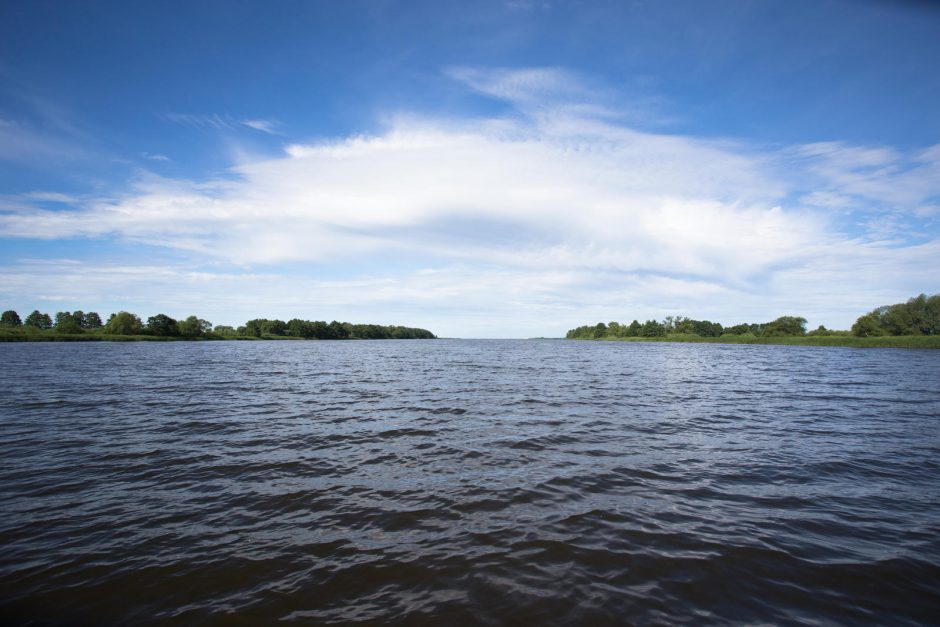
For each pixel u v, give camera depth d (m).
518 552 6.45
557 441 13.06
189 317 150.88
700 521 7.52
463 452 11.85
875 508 8.13
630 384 28.78
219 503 8.35
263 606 5.27
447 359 60.12
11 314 145.25
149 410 18.14
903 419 16.61
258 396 22.47
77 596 5.46
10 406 18.92
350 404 19.95
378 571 5.96
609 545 6.66
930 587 5.64
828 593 5.52
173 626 4.95
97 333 127.56
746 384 28.94
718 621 4.98
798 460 11.12
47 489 9.08
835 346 116.56
